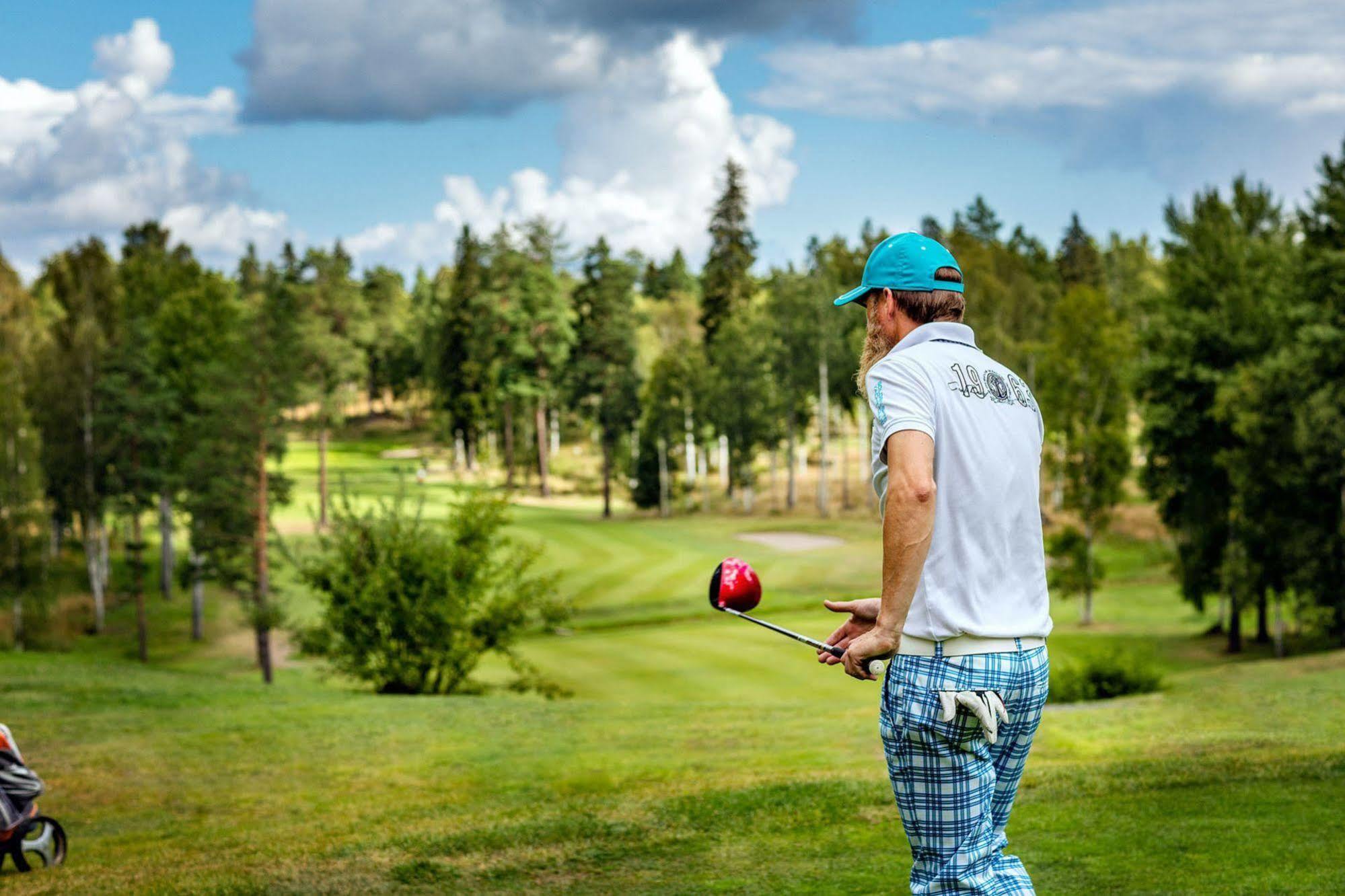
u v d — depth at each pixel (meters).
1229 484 42.38
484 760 14.35
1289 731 12.61
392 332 122.75
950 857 2.62
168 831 10.75
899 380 2.62
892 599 2.52
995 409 2.68
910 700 2.58
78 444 56.59
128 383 53.94
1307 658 22.19
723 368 80.69
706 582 53.91
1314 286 35.97
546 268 86.44
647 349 102.50
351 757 15.08
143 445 54.03
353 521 28.58
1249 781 7.89
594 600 50.62
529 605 28.97
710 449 94.81
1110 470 46.50
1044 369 48.16
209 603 59.56
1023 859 5.71
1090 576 46.62
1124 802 7.28
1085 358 47.59
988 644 2.57
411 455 110.25
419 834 7.91
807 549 63.28
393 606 27.77
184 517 72.94
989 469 2.60
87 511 56.31
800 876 5.80
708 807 8.14
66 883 7.51
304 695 22.33
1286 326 38.88
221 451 45.00
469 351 94.69
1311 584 36.44
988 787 2.65
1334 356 34.53
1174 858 5.56
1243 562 39.28
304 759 15.00
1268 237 44.19
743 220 91.88
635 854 6.75
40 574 52.34
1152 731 13.21
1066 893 4.96
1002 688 2.57
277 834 9.59
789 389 80.56
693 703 19.59
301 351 47.41
